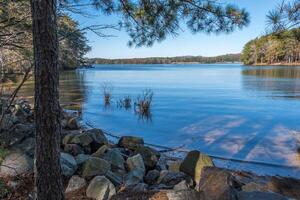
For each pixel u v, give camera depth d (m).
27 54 5.48
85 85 31.59
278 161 8.02
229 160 8.16
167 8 5.28
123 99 20.28
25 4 5.25
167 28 5.48
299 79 36.25
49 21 3.00
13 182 4.68
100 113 15.77
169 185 5.33
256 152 8.86
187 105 18.19
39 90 3.06
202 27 5.20
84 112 16.05
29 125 8.55
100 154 6.32
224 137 10.63
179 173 5.59
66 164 5.20
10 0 5.08
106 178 4.75
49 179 3.17
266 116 14.55
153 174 5.78
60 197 3.25
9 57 5.59
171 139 10.47
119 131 11.82
